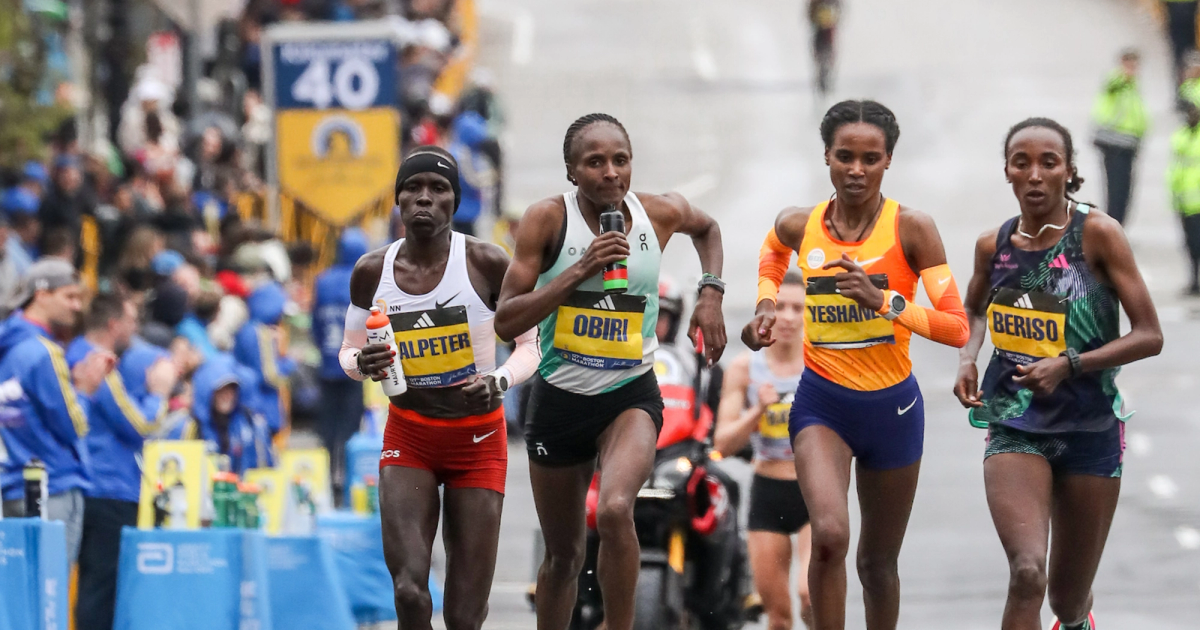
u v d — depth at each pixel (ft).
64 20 238.07
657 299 75.82
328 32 198.80
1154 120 347.56
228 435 121.08
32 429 94.58
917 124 355.56
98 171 183.52
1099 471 76.02
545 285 71.77
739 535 96.07
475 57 442.50
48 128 186.80
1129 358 73.97
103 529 99.25
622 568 71.87
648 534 86.58
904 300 71.51
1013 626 71.82
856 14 491.31
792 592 118.32
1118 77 240.73
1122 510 137.18
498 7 521.65
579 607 90.53
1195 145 220.02
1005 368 77.10
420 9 360.89
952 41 446.60
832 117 73.61
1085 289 75.31
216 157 209.97
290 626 102.37
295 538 103.50
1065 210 76.23
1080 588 78.69
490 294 75.82
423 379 74.74
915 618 108.88
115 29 236.63
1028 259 76.23
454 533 76.07
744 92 394.52
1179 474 147.74
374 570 118.21
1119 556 123.54
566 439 75.56
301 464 129.80
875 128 72.59
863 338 73.51
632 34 469.98
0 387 93.97
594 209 74.38
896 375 74.08
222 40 274.98
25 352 94.48
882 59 427.33
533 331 76.38
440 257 75.15
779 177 315.99
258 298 160.76
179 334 128.67
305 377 180.24
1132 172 241.55
